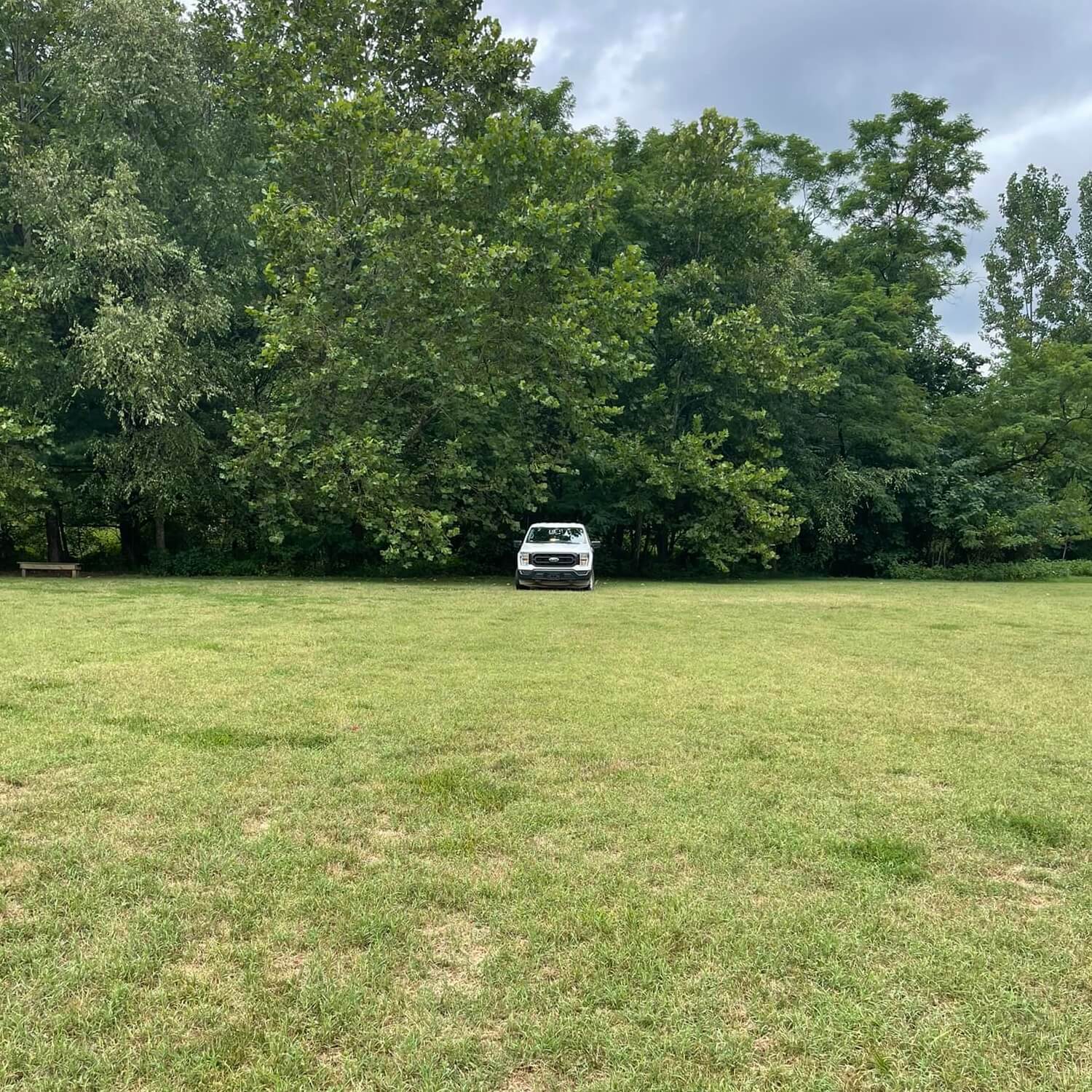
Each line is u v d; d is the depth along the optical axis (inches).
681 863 149.5
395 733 230.1
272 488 851.4
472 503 947.3
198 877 140.3
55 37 888.9
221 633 421.1
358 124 874.1
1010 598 780.0
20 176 781.9
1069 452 1316.4
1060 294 2219.5
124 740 217.3
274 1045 98.2
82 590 678.5
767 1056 98.1
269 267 831.1
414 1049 97.9
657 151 1192.8
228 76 960.3
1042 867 152.5
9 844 151.8
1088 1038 102.2
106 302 767.7
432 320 830.5
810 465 1202.6
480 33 1057.5
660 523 1170.0
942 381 1555.1
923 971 115.6
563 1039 100.1
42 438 821.9
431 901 133.5
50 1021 102.0
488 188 930.1
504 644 399.5
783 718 258.4
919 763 212.7
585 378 968.3
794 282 1167.0
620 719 251.6
